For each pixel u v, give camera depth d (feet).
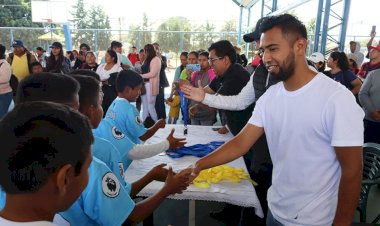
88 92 3.36
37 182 1.58
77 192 1.82
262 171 5.90
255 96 5.95
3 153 1.57
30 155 1.56
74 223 2.93
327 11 17.71
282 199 3.65
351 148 2.95
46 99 2.70
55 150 1.59
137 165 5.59
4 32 33.47
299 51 3.16
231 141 4.03
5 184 1.58
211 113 10.73
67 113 1.75
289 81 3.29
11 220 1.62
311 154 3.29
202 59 11.55
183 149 6.29
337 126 2.97
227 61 7.09
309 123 3.17
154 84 15.53
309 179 3.37
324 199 3.38
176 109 14.24
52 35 34.60
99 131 4.85
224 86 7.06
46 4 38.93
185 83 6.44
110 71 13.30
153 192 4.70
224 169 5.32
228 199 4.66
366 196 6.10
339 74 10.93
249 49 35.22
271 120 3.56
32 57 15.11
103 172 3.01
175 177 3.81
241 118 6.81
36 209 1.67
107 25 54.95
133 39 33.83
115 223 3.02
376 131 9.04
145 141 6.84
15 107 1.75
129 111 5.99
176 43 34.22
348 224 3.15
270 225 4.05
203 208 7.68
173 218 7.53
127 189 3.93
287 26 3.09
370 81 8.90
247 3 39.68
